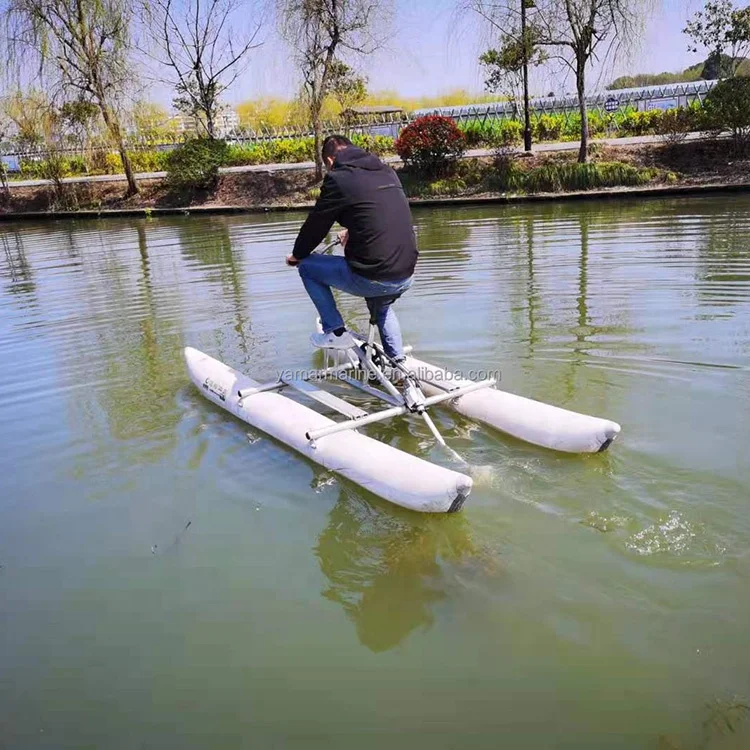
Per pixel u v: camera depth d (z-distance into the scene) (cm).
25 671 233
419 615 246
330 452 358
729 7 1611
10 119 2294
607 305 595
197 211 1817
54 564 290
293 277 833
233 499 334
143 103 2020
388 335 408
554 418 363
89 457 384
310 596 260
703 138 1616
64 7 1836
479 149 1942
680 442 346
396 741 197
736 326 509
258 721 207
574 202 1424
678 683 208
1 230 1759
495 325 564
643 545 270
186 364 501
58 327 666
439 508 301
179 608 258
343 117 2116
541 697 207
